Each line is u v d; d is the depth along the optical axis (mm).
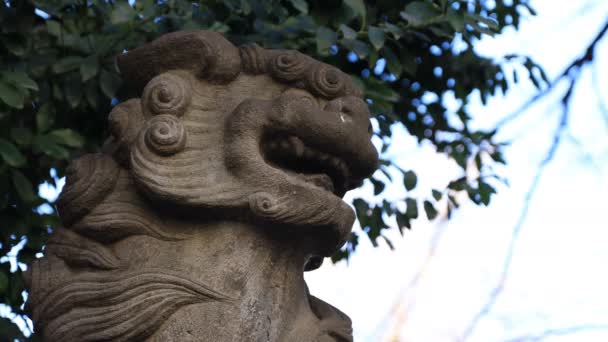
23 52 3404
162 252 2521
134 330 2410
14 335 3402
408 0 3975
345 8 3762
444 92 4328
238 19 3656
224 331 2430
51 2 3428
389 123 3963
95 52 3543
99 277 2494
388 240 4008
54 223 3654
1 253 3623
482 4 4172
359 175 2652
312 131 2510
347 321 2730
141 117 2604
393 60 3607
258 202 2457
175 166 2500
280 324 2541
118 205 2555
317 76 2672
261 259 2537
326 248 2621
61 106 3674
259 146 2531
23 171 3668
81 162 2613
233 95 2648
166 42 2672
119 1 3467
